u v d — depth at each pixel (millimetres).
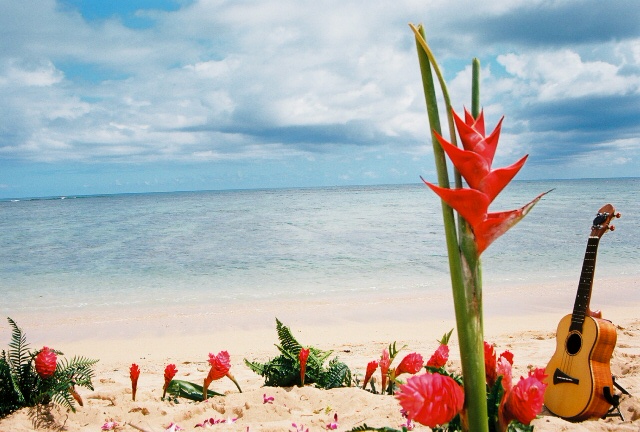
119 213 60750
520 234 25234
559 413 3982
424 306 11461
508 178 1364
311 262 18578
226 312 11258
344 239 25594
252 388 5320
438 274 15727
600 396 3803
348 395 4297
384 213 48125
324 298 12617
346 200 89062
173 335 9336
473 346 1453
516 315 10203
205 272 16984
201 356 7863
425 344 8047
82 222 44906
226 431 3527
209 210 62250
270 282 15023
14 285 15258
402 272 16188
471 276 1432
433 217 41031
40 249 23984
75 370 3920
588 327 3941
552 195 80312
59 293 13961
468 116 1479
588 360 3873
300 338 8742
